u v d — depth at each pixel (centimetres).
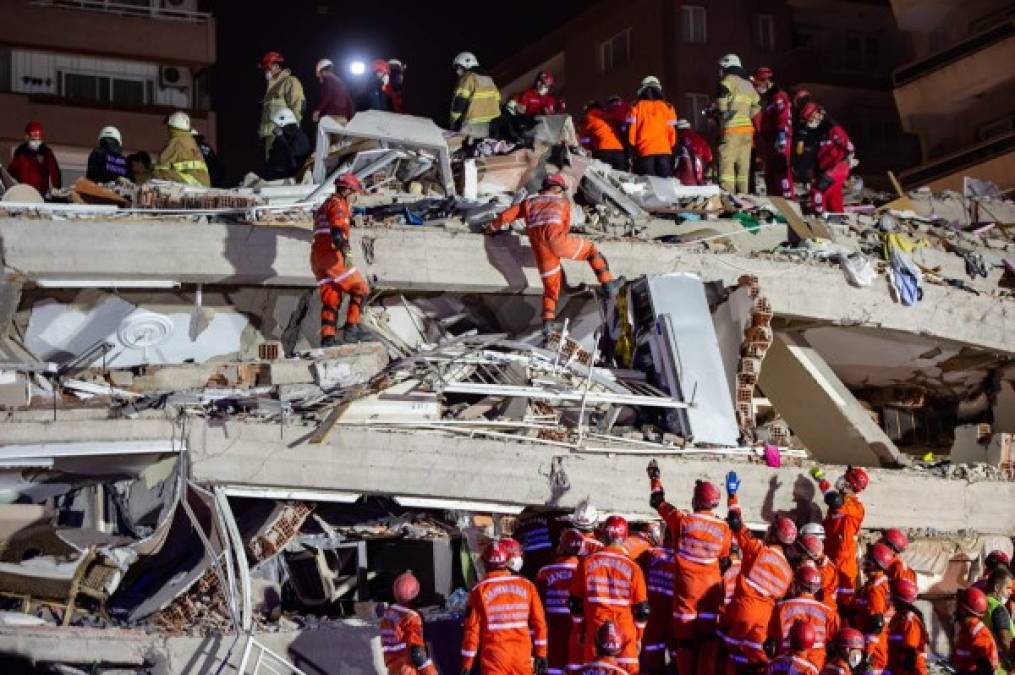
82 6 4188
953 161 4284
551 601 1434
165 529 1508
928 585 1877
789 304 2025
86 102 4116
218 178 2220
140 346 1775
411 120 1947
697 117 4891
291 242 1766
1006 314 2231
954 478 1917
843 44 5219
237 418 1538
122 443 1502
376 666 1448
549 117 2094
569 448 1664
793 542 1452
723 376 1805
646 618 1348
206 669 1417
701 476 1720
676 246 1975
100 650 1405
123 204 1786
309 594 1681
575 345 1772
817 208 2283
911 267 2144
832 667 1298
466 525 1658
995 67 4241
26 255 1659
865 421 2012
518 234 1873
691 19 4941
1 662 1394
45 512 1536
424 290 1847
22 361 1708
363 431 1572
